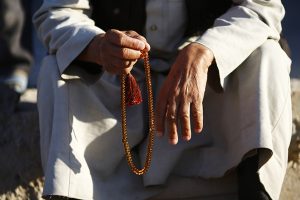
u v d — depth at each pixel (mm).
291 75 11148
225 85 5270
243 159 5082
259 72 5141
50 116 5203
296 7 13492
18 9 9047
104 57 5035
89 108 5250
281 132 5066
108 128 5273
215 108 5410
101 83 5422
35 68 10711
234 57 5152
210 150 5410
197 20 5660
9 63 8930
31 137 6359
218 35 5188
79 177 5031
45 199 5074
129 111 5492
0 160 6230
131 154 5457
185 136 4938
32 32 9266
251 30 5254
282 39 5660
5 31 8953
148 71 5043
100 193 5207
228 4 5656
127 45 4938
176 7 5641
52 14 5508
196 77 4988
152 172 5352
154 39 5676
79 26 5336
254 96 5094
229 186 5449
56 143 5051
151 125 5105
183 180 5438
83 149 5180
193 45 5105
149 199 5457
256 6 5391
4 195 6047
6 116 6500
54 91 5191
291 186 6082
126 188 5332
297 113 6367
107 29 5770
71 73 5234
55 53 5387
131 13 5676
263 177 5012
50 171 4977
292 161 6184
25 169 6176
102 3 5723
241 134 5109
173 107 4953
